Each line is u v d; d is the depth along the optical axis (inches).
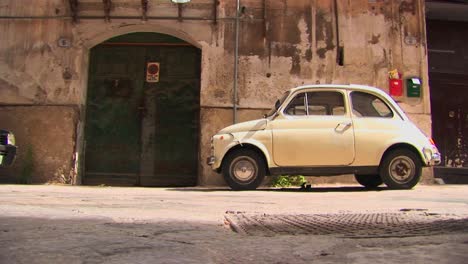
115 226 111.3
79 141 399.5
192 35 403.9
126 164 410.3
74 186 369.7
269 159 281.4
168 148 411.8
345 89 290.0
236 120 393.7
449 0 434.3
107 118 416.2
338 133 280.7
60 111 394.0
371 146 279.7
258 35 404.8
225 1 406.9
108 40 422.9
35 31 404.8
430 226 111.0
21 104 395.9
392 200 203.9
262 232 102.6
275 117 286.4
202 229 108.9
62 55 402.0
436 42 464.4
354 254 76.0
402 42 410.9
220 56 401.4
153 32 422.6
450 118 454.0
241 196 231.8
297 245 85.0
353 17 410.9
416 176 281.6
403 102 402.9
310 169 280.5
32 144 390.0
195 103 416.8
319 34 407.5
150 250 80.4
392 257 73.7
